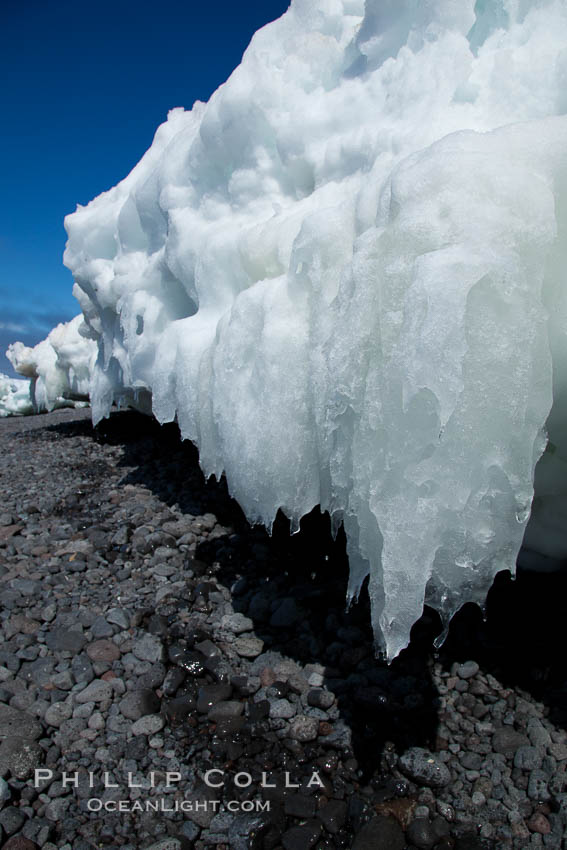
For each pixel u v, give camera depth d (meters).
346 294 1.82
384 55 2.49
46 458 5.72
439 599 1.77
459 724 2.12
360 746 2.08
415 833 1.75
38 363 9.22
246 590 3.04
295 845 1.76
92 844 1.80
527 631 2.45
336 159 2.49
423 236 1.53
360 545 1.77
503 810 1.82
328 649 2.55
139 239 3.99
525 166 1.56
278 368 2.11
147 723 2.25
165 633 2.75
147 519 3.96
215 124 2.93
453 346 1.39
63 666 2.58
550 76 1.88
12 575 3.32
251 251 2.51
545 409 1.52
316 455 2.10
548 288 1.62
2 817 1.87
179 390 2.79
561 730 2.03
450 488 1.51
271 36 3.07
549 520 2.31
